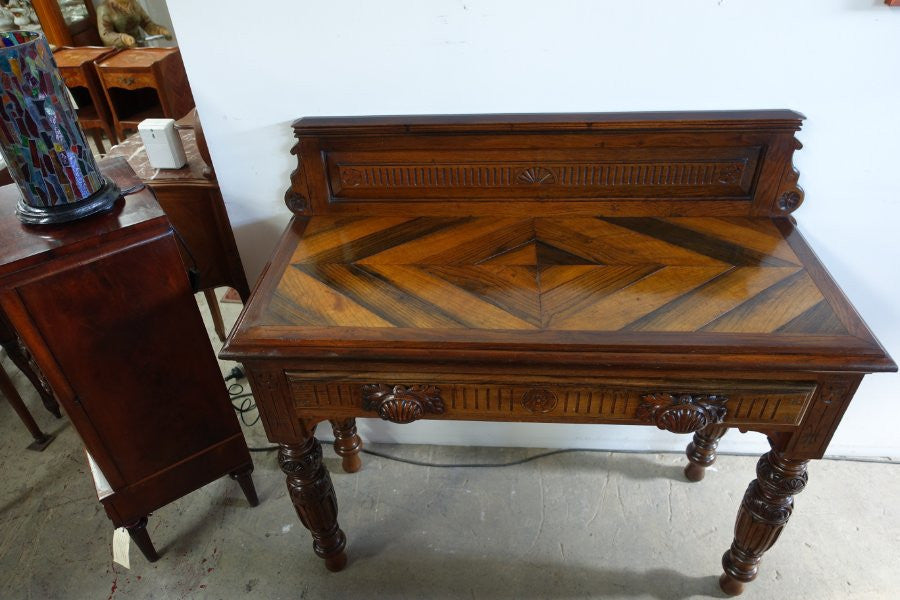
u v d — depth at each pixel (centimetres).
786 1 97
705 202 112
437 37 105
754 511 109
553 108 111
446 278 100
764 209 112
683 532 142
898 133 107
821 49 101
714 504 148
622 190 113
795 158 112
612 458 161
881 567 132
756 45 101
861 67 101
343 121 111
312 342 89
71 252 96
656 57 104
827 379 87
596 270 101
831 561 134
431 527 145
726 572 126
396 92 111
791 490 103
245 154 122
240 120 117
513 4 101
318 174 115
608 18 101
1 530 147
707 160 108
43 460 165
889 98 104
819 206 118
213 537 144
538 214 117
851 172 113
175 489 133
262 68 110
